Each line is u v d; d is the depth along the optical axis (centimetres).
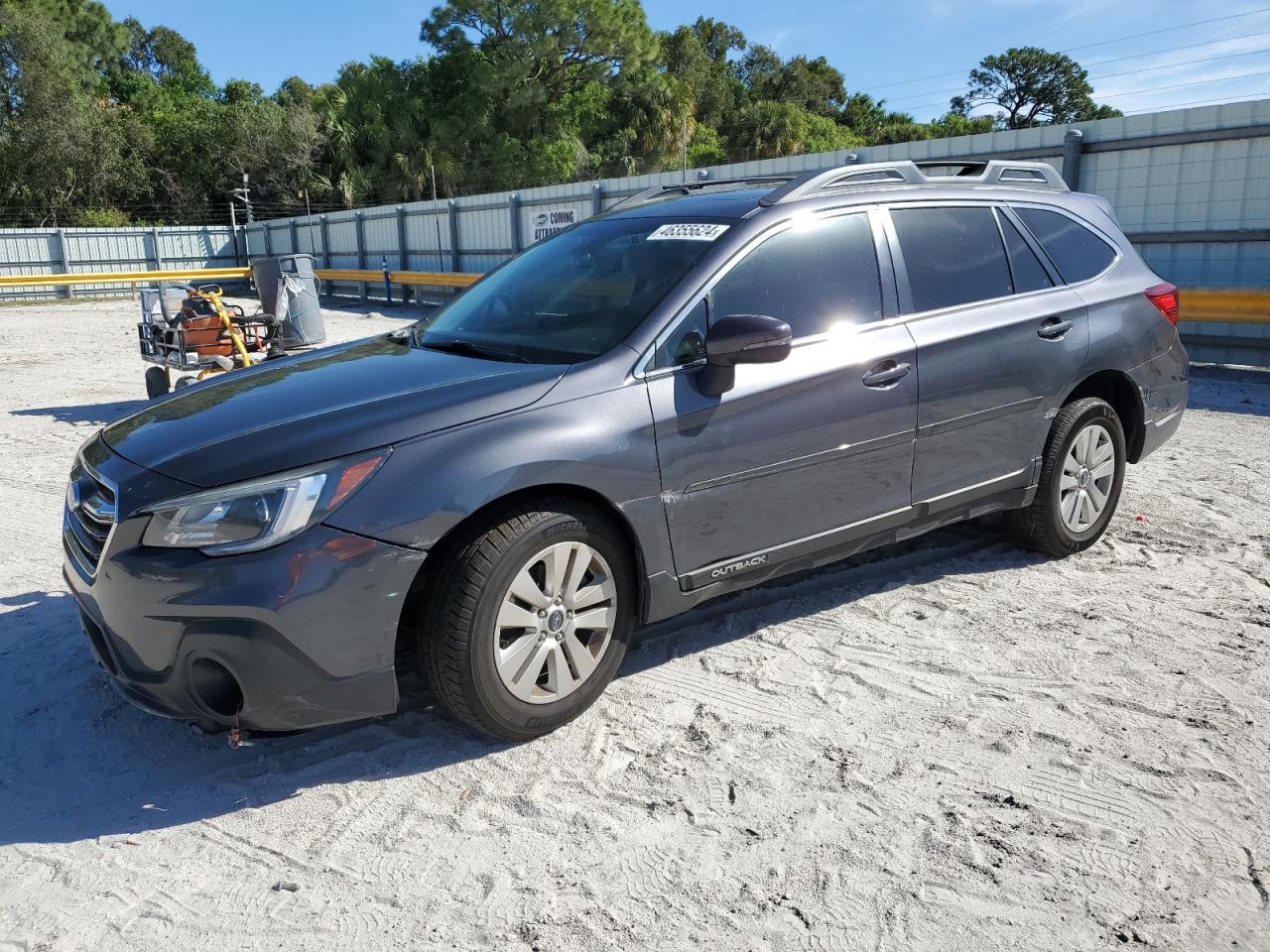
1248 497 581
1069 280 460
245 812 289
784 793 291
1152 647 382
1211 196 1105
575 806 288
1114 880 251
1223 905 240
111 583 287
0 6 5441
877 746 316
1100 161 1194
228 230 3475
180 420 328
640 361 332
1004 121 9475
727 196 408
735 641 394
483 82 5175
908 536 411
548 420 309
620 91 5753
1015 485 440
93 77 6531
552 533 306
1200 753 307
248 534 276
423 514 286
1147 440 491
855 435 375
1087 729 323
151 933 239
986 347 412
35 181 4966
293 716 284
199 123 5544
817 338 369
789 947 230
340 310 2367
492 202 2250
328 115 5491
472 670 296
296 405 320
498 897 250
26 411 984
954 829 272
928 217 417
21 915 246
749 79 11100
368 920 243
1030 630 399
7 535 555
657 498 328
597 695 333
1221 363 1120
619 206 459
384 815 286
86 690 364
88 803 295
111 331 1930
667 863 261
